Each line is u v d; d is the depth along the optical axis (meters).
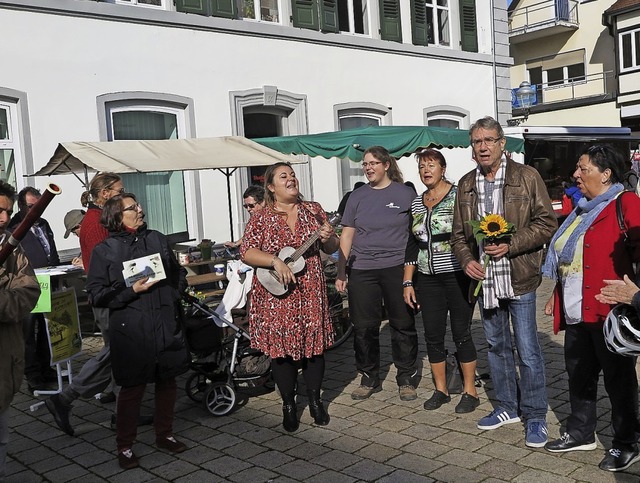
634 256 3.35
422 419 4.57
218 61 10.81
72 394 4.57
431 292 4.68
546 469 3.67
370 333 5.11
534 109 27.08
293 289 4.32
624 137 15.50
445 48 14.33
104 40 9.59
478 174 4.11
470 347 4.65
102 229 4.84
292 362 4.49
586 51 26.25
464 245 4.18
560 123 26.64
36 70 8.98
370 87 13.04
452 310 4.63
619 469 3.57
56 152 6.91
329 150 8.14
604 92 25.55
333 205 12.53
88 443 4.49
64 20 9.20
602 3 25.55
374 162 4.97
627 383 3.52
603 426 4.22
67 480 3.93
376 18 13.16
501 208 3.97
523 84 19.06
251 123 11.78
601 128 15.02
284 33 11.56
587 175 3.57
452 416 4.59
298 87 11.91
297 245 4.39
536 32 26.59
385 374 5.71
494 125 3.94
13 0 8.71
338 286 5.13
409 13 13.76
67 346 5.50
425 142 8.67
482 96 15.22
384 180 5.04
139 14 9.84
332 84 12.42
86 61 9.43
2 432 3.48
